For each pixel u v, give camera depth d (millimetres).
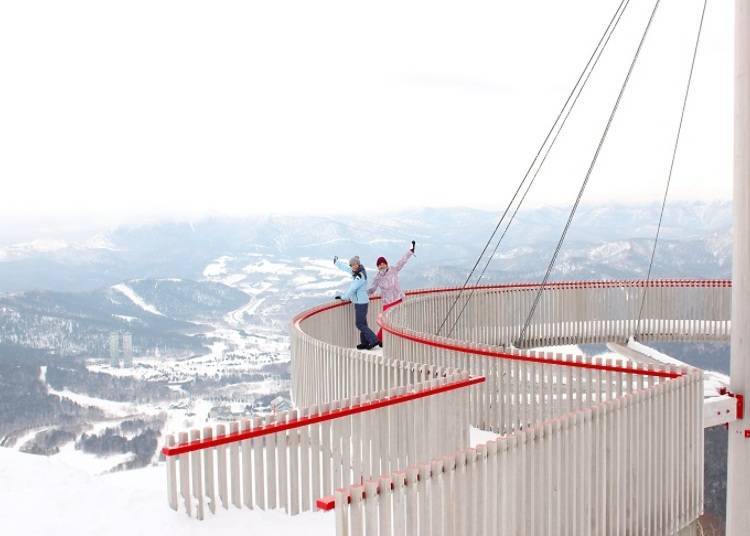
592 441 7238
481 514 5938
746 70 10203
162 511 6555
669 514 8359
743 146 10219
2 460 7457
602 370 9625
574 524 6945
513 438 6219
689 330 22781
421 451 8414
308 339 13234
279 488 7113
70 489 6914
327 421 7477
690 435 8695
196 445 6602
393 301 18734
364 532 5312
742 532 10078
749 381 10055
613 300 23000
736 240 10234
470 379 9086
